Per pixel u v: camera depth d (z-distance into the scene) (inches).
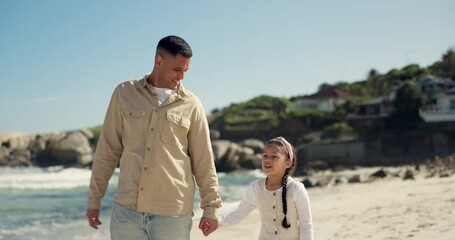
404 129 2053.4
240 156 2004.2
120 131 130.6
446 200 415.2
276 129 2380.7
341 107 2503.7
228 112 2854.3
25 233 424.2
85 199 844.0
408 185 703.7
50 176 1561.3
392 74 2955.2
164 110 126.0
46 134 2293.3
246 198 150.9
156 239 123.3
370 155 1919.3
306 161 1975.9
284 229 142.1
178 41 125.7
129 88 129.6
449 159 1439.5
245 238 332.2
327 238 295.0
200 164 133.3
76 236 400.2
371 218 362.3
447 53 2642.7
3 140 2207.2
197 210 532.7
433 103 2143.2
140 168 123.2
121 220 123.6
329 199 593.6
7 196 912.3
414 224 309.1
